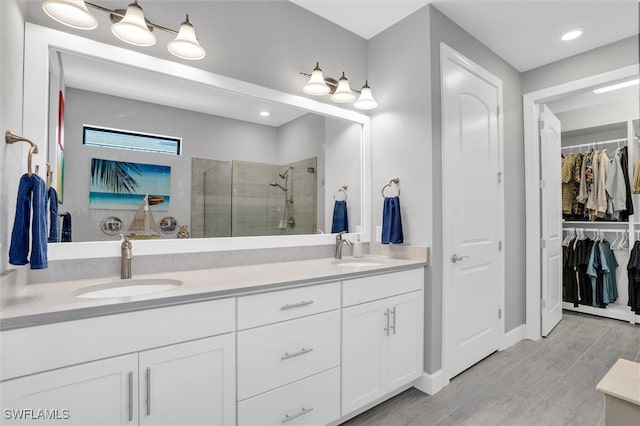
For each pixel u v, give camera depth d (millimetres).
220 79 1889
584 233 4207
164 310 1187
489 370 2449
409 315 2076
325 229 2387
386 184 2498
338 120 2484
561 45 2713
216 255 1879
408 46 2350
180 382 1216
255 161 2074
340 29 2496
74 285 1369
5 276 1060
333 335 1689
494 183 2771
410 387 2229
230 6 1938
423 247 2201
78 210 1505
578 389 2170
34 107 1359
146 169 1690
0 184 1069
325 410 1653
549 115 3361
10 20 1152
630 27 2443
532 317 3088
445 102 2291
